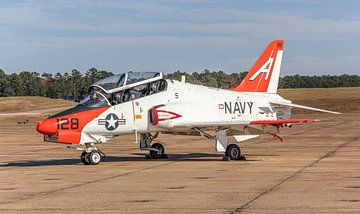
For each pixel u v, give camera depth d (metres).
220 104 21.80
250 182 14.30
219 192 12.74
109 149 28.05
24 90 178.50
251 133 21.52
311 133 38.16
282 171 16.66
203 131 21.23
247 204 11.20
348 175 15.47
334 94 122.38
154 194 12.60
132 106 20.20
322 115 83.88
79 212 10.69
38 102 127.88
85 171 17.59
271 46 23.89
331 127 46.19
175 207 11.02
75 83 175.12
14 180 15.57
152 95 20.62
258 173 16.23
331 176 15.28
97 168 18.47
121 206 11.21
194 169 17.66
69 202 11.76
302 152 23.59
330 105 102.19
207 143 31.61
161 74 21.09
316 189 12.95
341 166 17.81
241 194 12.41
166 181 14.76
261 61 23.70
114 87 20.12
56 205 11.43
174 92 21.06
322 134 36.78
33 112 106.19
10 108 118.94
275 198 11.82
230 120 21.88
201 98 21.50
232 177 15.40
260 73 23.62
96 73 160.12
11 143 34.62
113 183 14.55
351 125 49.62
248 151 24.58
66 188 13.78
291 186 13.50
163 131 21.09
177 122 20.42
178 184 14.15
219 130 20.84
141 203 11.52
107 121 19.70
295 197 11.91
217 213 10.38
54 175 16.64
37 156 24.59
